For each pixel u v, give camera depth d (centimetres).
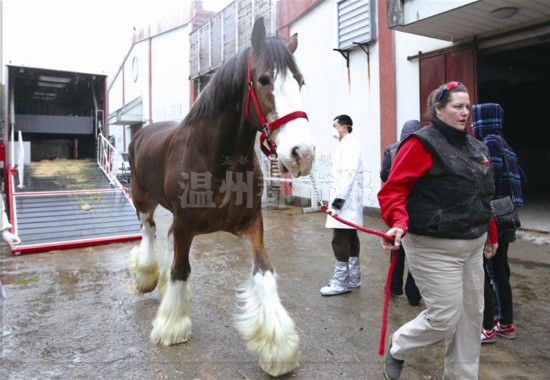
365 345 255
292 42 240
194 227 254
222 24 1080
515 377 215
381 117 689
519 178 255
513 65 923
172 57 1488
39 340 268
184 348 255
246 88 213
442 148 177
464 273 189
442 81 592
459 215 176
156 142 308
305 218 727
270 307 227
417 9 496
